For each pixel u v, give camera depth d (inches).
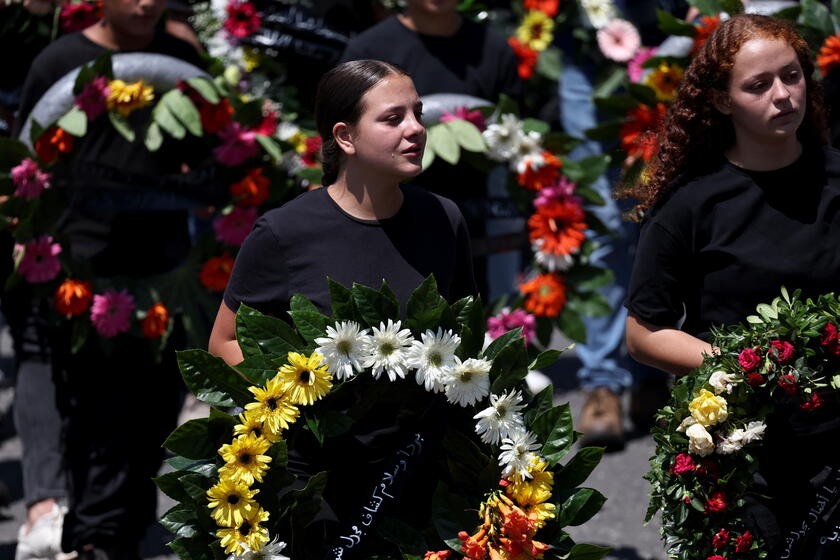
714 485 204.4
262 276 209.8
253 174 321.1
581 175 340.8
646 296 219.5
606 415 414.3
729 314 214.4
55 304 302.7
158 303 309.6
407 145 204.2
